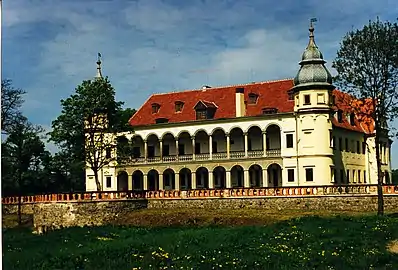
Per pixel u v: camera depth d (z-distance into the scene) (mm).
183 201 70438
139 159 89312
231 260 26641
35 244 37250
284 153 78750
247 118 81250
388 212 58281
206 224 59188
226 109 85312
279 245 30953
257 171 83375
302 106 77562
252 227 42062
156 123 87812
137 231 46062
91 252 30047
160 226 60281
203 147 86875
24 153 91125
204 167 84438
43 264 26953
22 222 73625
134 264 25922
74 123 72500
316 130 76812
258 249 29828
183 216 63031
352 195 62000
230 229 41031
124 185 91938
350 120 87125
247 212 64125
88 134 73500
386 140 94750
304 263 25969
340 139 82250
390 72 54312
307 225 40156
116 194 70062
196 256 27875
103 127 73625
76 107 72562
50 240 39438
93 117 73188
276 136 81312
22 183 92188
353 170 85938
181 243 32875
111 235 42406
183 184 88688
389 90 54656
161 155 87562
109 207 69000
